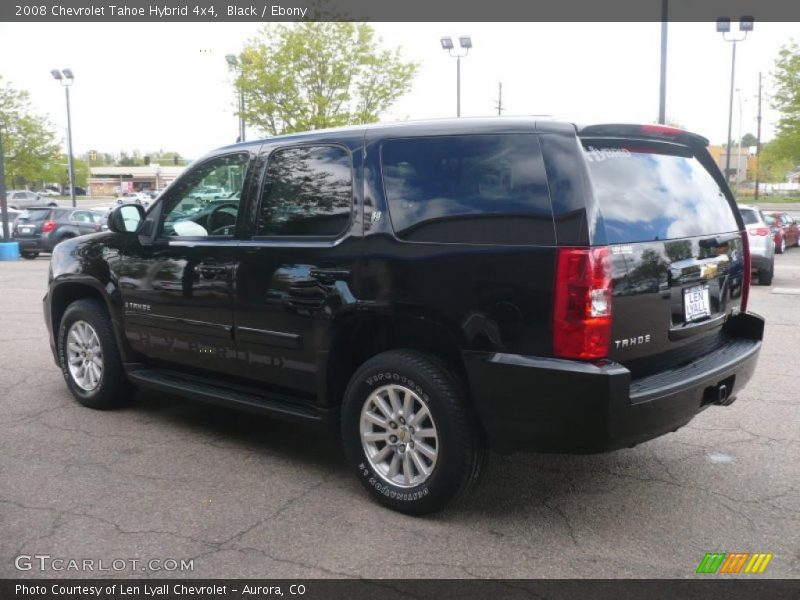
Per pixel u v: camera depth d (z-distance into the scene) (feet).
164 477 14.23
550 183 11.12
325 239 13.50
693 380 11.92
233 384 15.81
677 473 14.62
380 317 12.80
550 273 10.89
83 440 16.35
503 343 11.34
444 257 11.89
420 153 12.57
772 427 17.44
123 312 17.34
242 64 75.10
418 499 12.32
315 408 13.94
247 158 15.20
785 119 96.53
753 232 46.85
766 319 33.42
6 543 11.48
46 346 26.53
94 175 377.71
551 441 11.19
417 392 12.18
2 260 69.31
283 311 13.94
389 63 76.95
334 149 13.73
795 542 11.73
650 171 12.39
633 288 11.24
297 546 11.47
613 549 11.46
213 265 15.15
